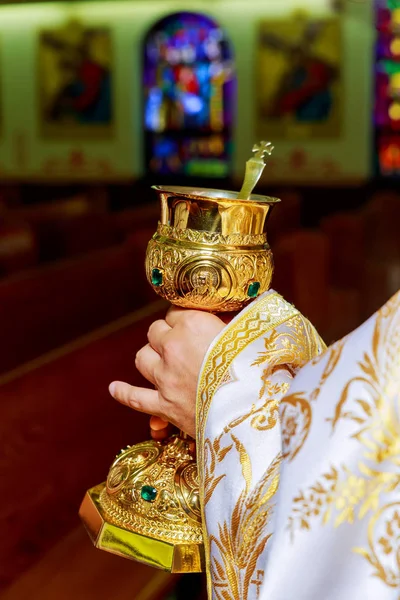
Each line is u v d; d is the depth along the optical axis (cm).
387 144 863
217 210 69
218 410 64
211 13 880
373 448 50
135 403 72
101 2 909
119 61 922
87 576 146
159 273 71
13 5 934
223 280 69
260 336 68
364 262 476
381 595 48
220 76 900
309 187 884
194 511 70
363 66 852
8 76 959
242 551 59
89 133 946
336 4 842
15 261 402
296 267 299
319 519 50
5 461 138
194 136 917
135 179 933
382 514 49
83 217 466
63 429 156
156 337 73
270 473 59
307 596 49
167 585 151
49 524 153
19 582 143
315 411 52
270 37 871
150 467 74
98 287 266
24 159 972
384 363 50
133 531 71
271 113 886
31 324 226
